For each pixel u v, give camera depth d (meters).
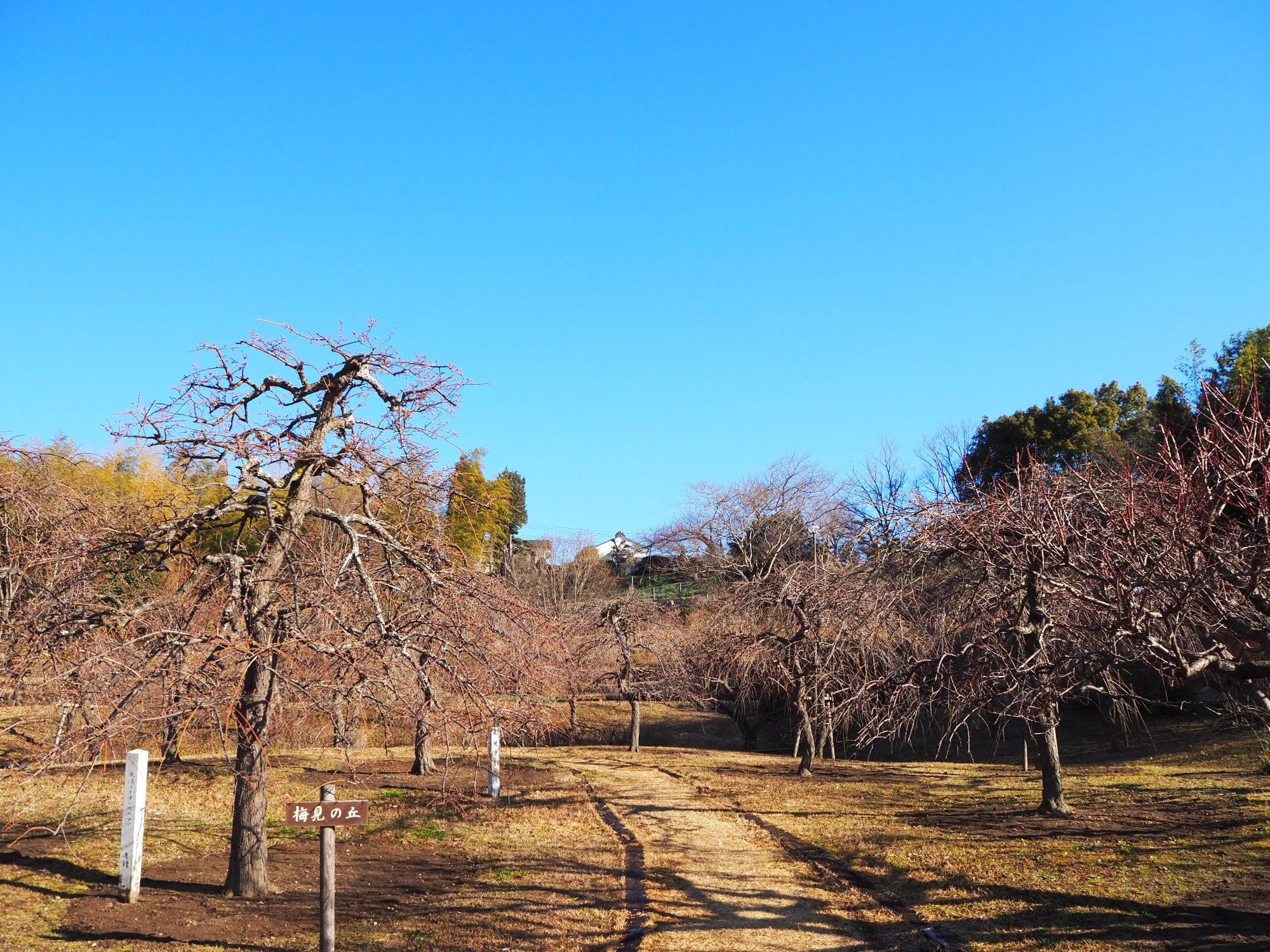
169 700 8.24
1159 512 7.55
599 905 9.42
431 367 10.37
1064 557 8.13
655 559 45.75
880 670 16.55
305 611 9.56
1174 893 9.25
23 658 8.60
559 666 14.11
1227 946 7.65
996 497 11.96
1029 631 11.78
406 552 9.93
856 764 21.83
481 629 10.09
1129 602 6.91
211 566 9.64
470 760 21.03
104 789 14.40
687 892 9.95
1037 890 9.60
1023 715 11.43
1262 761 16.11
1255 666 6.70
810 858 11.48
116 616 8.88
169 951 7.54
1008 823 13.08
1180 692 23.53
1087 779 17.23
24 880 9.34
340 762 19.25
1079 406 34.53
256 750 9.40
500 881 10.24
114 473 19.59
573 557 47.00
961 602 13.44
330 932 7.23
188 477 11.33
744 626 22.61
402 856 11.43
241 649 8.25
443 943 8.09
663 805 15.22
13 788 13.91
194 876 10.01
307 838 12.49
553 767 20.36
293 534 9.58
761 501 35.69
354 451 9.83
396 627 9.80
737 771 20.03
